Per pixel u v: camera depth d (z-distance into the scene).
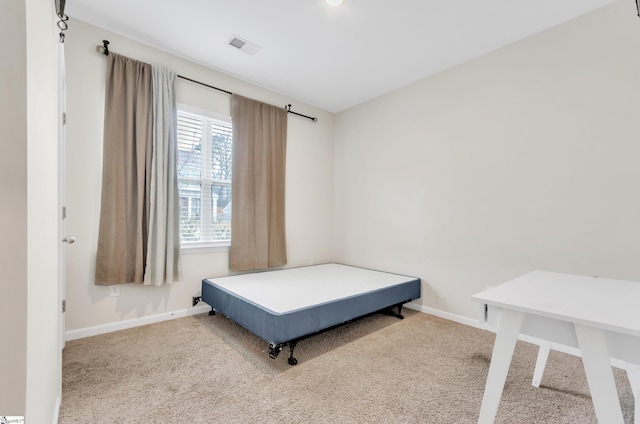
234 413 1.42
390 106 3.47
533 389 1.64
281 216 3.52
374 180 3.63
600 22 2.04
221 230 3.10
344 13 2.12
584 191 2.09
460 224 2.79
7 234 0.59
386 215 3.49
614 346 0.89
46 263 0.92
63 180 1.82
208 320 2.68
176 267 2.65
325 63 2.84
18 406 0.60
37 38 0.73
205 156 2.97
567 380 1.74
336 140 4.14
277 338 1.88
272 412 1.43
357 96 3.62
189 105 2.81
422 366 1.90
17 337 0.60
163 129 2.54
